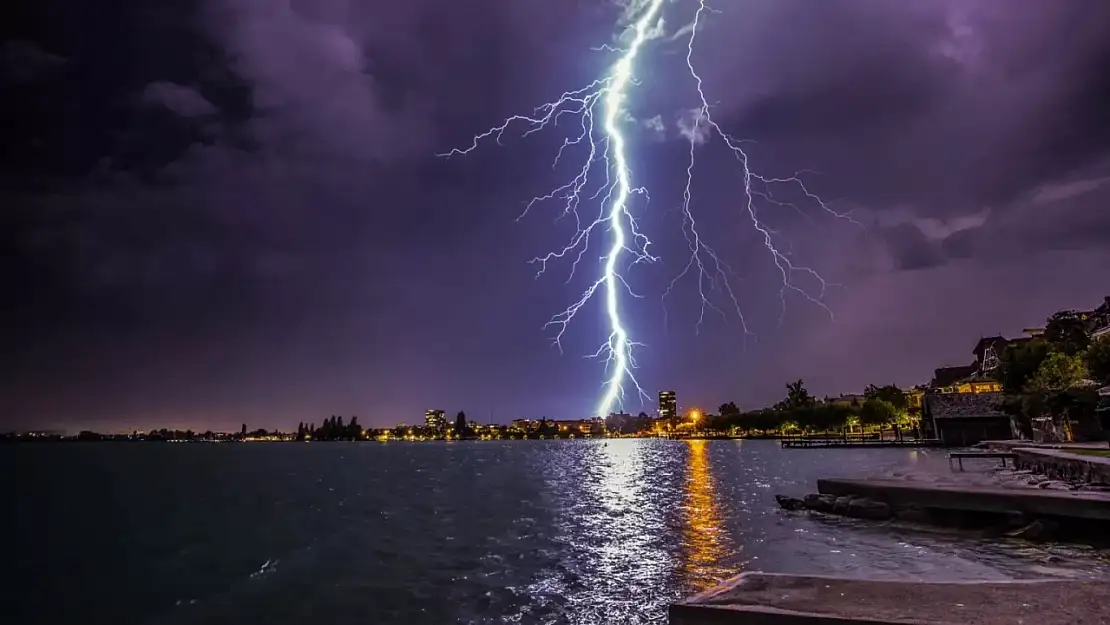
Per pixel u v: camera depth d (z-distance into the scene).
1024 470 42.00
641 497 53.50
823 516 33.38
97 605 22.62
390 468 128.75
